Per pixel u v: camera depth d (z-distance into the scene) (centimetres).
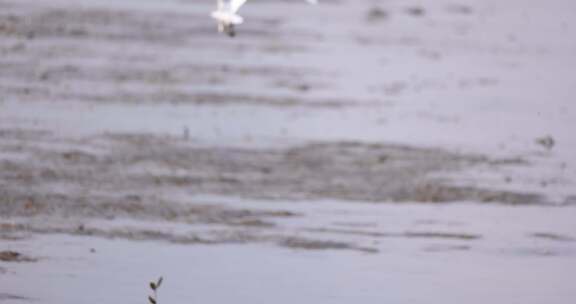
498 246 1778
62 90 2788
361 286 1545
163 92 2872
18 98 2652
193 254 1647
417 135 2588
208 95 2878
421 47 3962
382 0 5062
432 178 2202
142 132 2423
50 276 1508
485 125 2748
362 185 2123
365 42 3981
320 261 1650
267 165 2231
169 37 3703
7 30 3488
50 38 3456
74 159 2152
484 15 4809
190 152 2284
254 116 2677
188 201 1934
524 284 1595
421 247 1753
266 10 4519
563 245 1803
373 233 1817
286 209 1928
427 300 1498
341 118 2728
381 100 2994
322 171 2212
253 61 3434
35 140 2278
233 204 1939
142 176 2077
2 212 1786
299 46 3781
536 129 2733
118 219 1803
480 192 2117
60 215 1797
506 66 3666
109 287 1480
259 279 1548
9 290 1444
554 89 3312
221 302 1446
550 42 4209
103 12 4012
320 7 4712
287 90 3030
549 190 2159
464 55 3847
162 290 1480
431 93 3141
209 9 4366
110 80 2961
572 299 1538
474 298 1521
